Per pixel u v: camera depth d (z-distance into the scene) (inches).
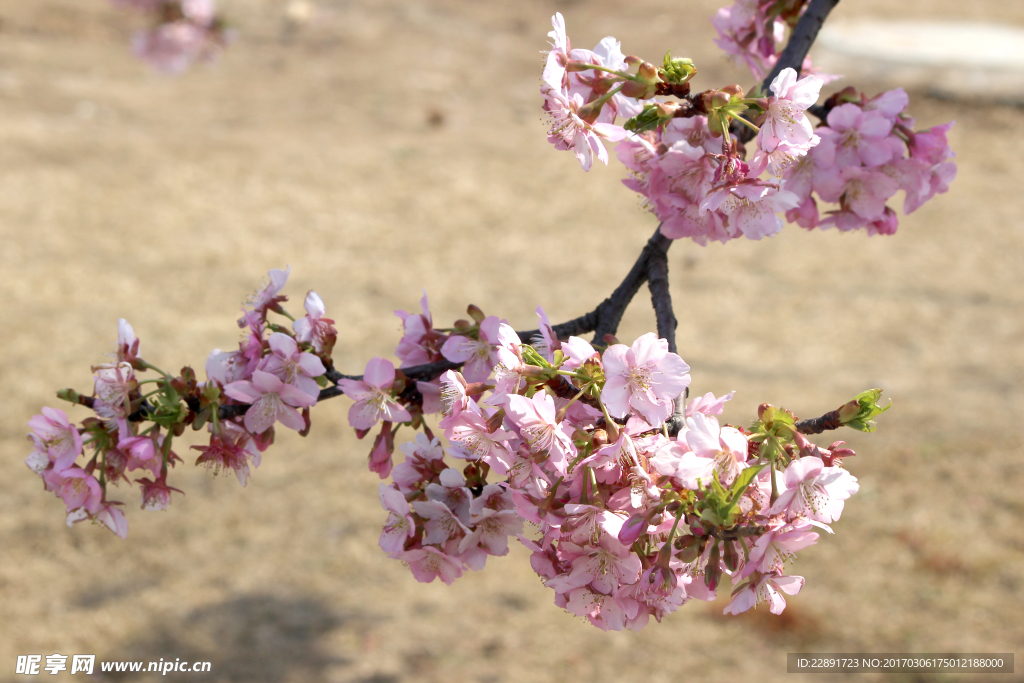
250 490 241.0
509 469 43.0
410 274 369.4
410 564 49.9
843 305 349.4
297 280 358.3
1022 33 625.0
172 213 403.9
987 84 537.3
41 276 339.3
